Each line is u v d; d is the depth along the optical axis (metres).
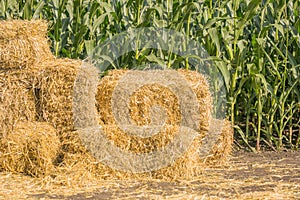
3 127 7.88
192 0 9.41
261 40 9.30
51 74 7.88
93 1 9.92
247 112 9.87
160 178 7.47
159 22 9.55
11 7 10.16
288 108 10.38
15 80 7.96
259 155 9.34
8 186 6.99
